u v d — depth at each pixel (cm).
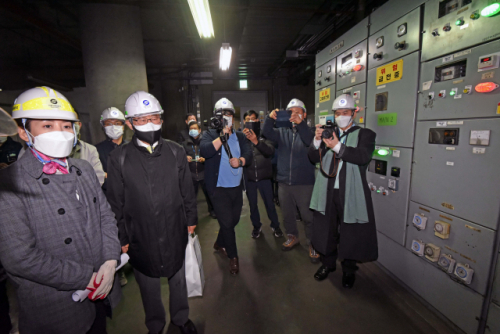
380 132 198
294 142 234
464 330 142
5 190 77
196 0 266
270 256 247
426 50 154
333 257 200
